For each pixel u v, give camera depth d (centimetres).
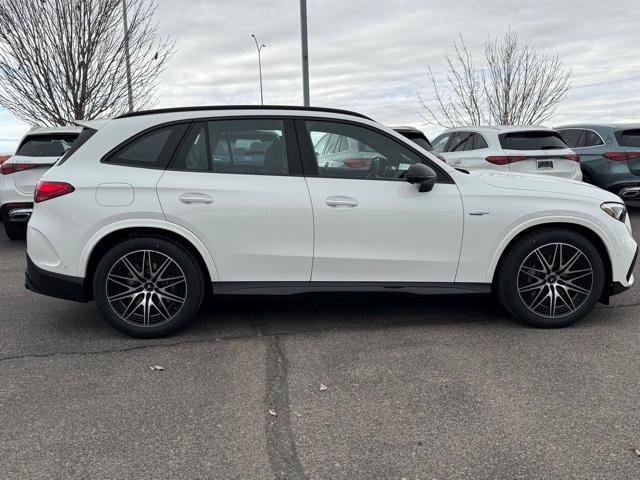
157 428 290
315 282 412
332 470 254
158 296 410
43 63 1332
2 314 480
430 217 410
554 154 839
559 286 423
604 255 428
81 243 394
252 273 408
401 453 266
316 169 411
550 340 403
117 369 363
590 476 246
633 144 923
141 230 405
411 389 330
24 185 774
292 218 402
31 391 332
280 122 415
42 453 269
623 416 295
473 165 873
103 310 405
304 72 1303
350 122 423
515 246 419
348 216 405
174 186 396
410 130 861
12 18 1293
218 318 462
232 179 403
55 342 412
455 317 458
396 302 501
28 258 410
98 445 275
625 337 406
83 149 405
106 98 1405
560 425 287
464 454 264
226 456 265
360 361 371
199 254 410
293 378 347
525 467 254
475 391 326
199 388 335
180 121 410
